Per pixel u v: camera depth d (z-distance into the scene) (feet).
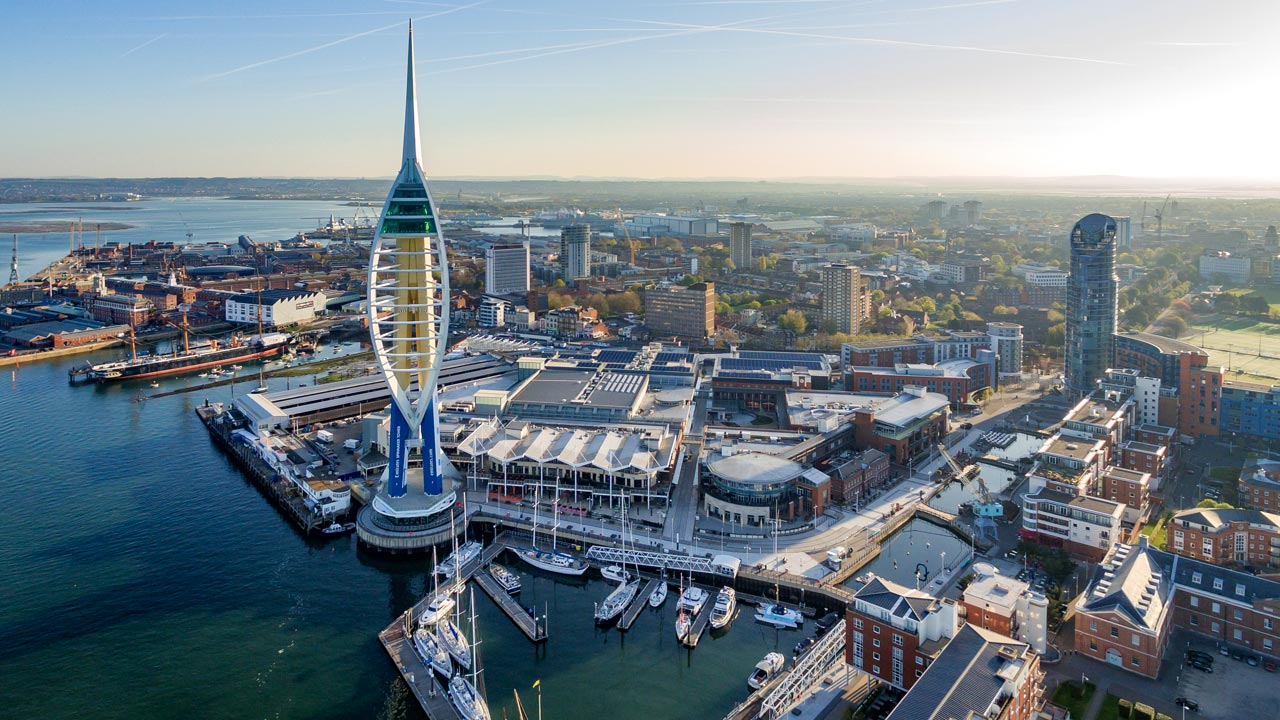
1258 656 633.61
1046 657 631.56
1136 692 590.14
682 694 636.48
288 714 613.11
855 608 613.52
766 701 599.57
